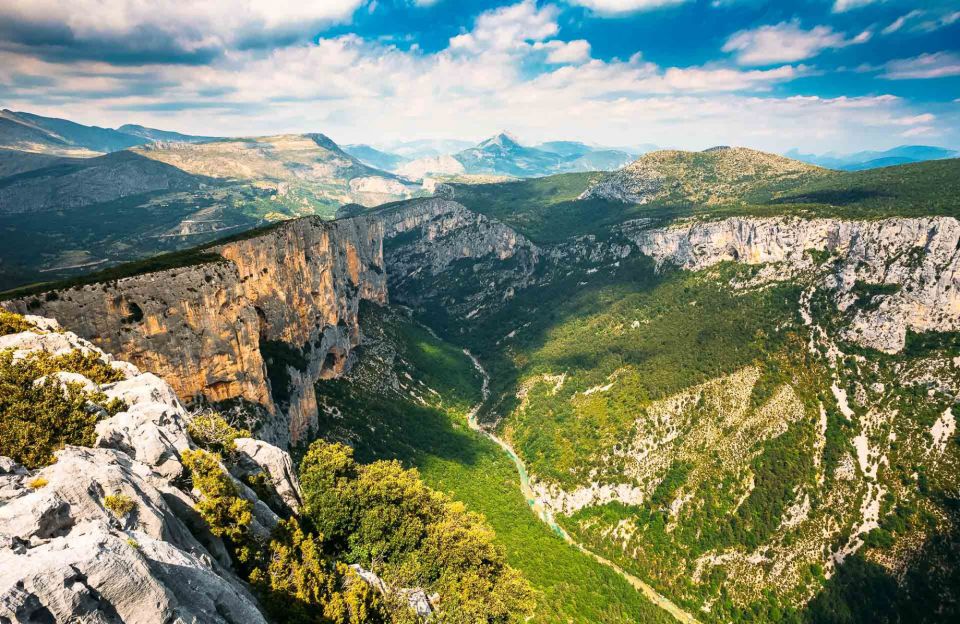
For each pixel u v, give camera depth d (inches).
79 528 1117.1
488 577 2960.1
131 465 1552.7
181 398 3909.9
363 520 2723.9
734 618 4995.1
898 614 4569.4
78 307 3331.7
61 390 1697.8
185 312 3858.3
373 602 2112.5
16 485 1184.2
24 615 837.8
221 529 1712.6
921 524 5012.3
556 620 4382.4
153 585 1032.8
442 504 3597.4
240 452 2391.7
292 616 1680.6
